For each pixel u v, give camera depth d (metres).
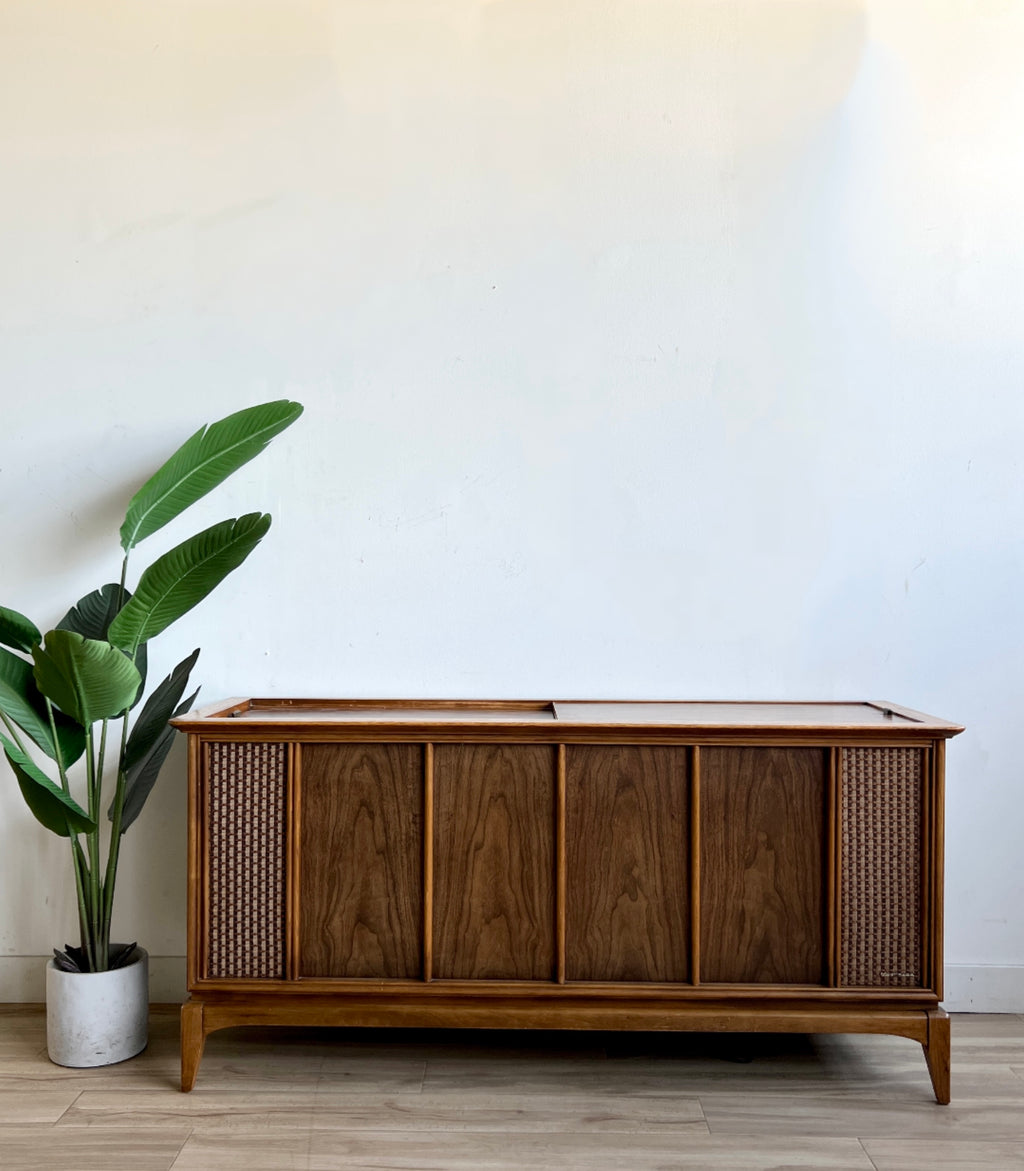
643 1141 1.52
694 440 2.12
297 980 1.69
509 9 2.12
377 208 2.13
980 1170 1.44
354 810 1.70
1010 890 2.07
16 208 2.13
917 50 2.10
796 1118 1.59
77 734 1.83
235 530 1.71
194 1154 1.47
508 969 1.69
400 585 2.12
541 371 2.12
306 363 2.13
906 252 2.10
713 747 1.69
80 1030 1.76
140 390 2.13
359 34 2.12
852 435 2.11
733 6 2.11
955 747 2.09
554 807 1.70
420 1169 1.44
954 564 2.09
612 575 2.12
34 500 2.13
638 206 2.12
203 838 1.70
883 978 1.67
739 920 1.68
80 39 2.13
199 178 2.13
